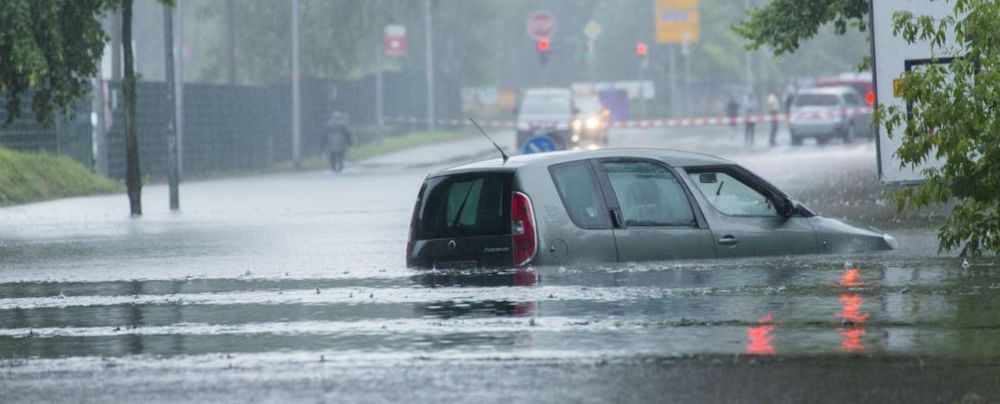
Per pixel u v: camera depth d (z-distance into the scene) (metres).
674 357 25.88
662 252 40.06
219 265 48.19
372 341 28.55
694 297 33.56
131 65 82.19
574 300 33.44
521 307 32.53
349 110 179.50
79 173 110.50
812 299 32.97
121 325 32.22
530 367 25.22
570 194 39.41
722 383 23.50
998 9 41.00
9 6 73.50
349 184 112.50
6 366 26.84
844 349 26.36
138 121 124.69
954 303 31.77
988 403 21.75
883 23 61.69
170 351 28.17
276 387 24.08
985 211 44.00
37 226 73.56
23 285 42.47
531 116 160.25
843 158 127.94
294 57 149.12
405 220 70.44
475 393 23.11
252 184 117.06
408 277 39.97
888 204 69.94
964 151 41.28
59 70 78.19
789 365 24.94
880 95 61.84
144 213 83.81
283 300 35.97
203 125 137.75
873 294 33.59
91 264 50.03
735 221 41.22
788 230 41.78
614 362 25.50
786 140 184.12
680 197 40.81
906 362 24.98
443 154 164.12
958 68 41.41
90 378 25.44
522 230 38.91
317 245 56.00
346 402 22.69
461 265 40.03
